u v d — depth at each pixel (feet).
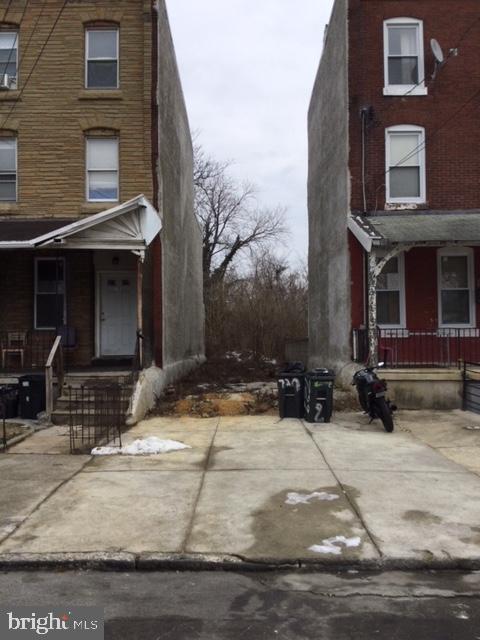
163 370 47.19
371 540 17.39
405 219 46.62
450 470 25.20
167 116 52.13
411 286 48.49
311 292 69.82
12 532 18.28
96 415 34.73
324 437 32.14
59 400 38.65
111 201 47.98
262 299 107.55
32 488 22.82
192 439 31.96
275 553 16.51
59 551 16.74
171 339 52.85
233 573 15.89
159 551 16.69
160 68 48.98
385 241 41.01
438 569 15.96
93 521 19.17
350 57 49.11
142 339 44.39
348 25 49.26
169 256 51.93
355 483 23.15
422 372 41.52
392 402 41.47
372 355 42.27
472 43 48.98
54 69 48.52
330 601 14.19
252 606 13.93
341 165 50.93
